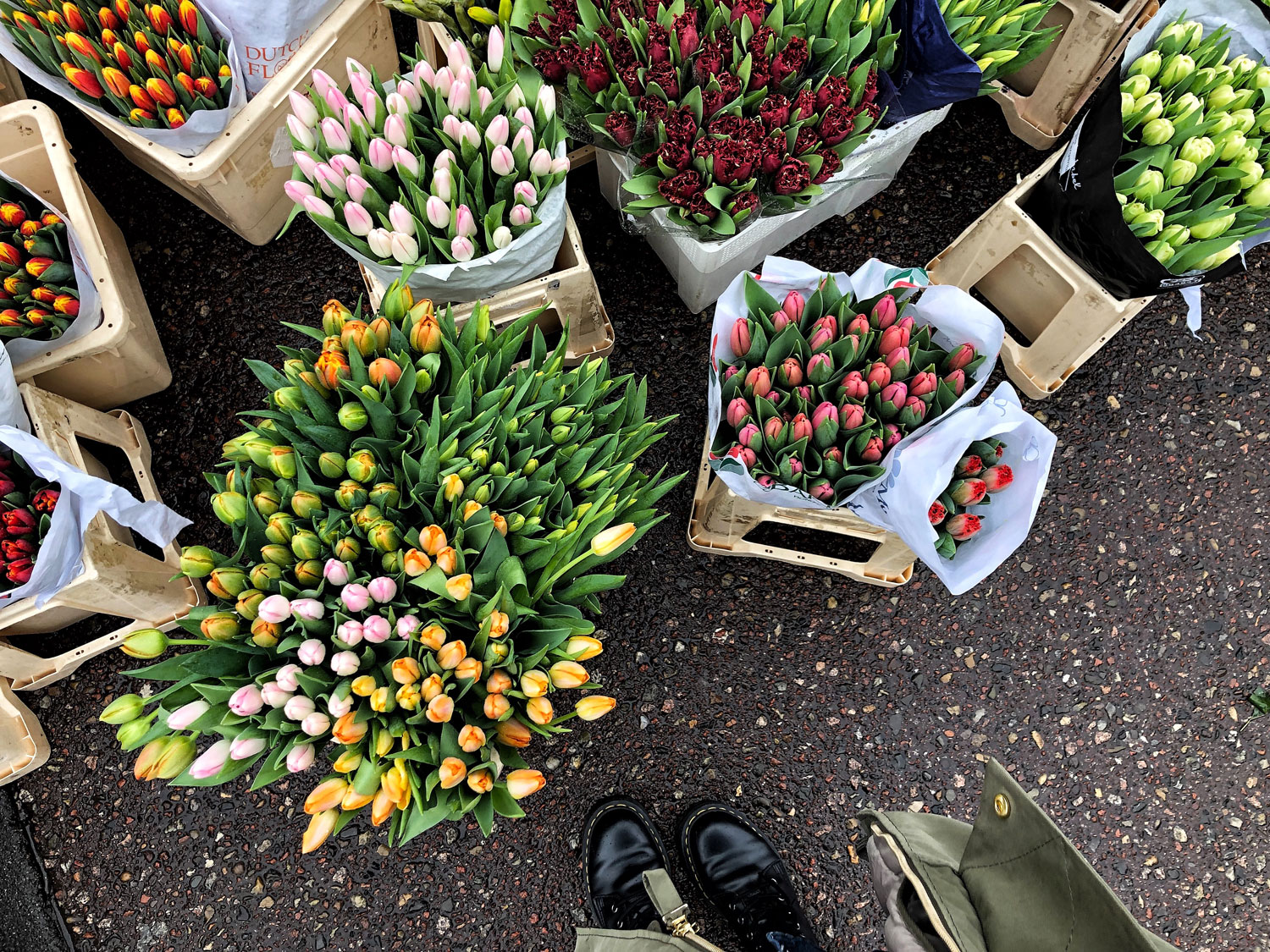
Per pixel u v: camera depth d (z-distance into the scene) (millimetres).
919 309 1188
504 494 1045
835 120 1138
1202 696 1601
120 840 1533
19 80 1573
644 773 1577
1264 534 1635
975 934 976
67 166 1303
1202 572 1626
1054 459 1656
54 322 1250
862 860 1555
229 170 1372
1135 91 1252
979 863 1021
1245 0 1246
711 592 1613
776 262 1199
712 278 1472
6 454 1244
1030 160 1722
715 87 1130
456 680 968
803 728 1593
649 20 1182
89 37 1221
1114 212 1188
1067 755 1590
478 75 1156
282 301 1653
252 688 925
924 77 1205
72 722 1547
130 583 1336
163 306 1639
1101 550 1633
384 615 983
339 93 1077
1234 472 1649
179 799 1540
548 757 1568
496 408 1045
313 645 931
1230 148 1224
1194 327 1328
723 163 1106
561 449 1094
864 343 1141
